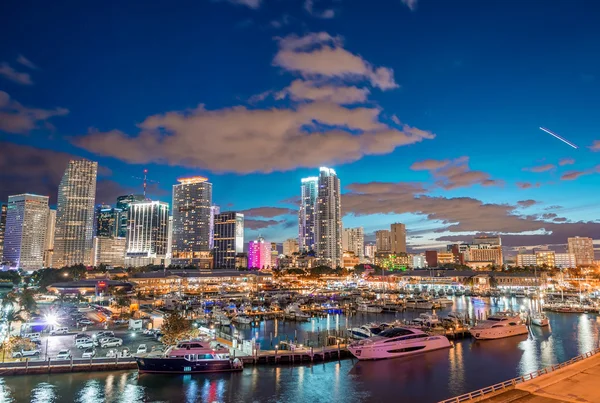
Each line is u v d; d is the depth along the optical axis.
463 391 67.94
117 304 159.12
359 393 67.12
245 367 80.62
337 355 88.06
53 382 69.38
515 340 106.25
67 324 125.19
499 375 76.38
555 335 113.25
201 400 63.56
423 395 66.19
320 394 66.62
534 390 55.25
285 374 76.94
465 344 101.62
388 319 154.00
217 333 110.00
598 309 158.38
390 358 88.12
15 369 71.69
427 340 94.25
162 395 65.25
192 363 75.50
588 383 57.75
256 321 149.25
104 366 75.44
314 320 153.12
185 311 161.25
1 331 96.81
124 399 63.22
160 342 98.62
